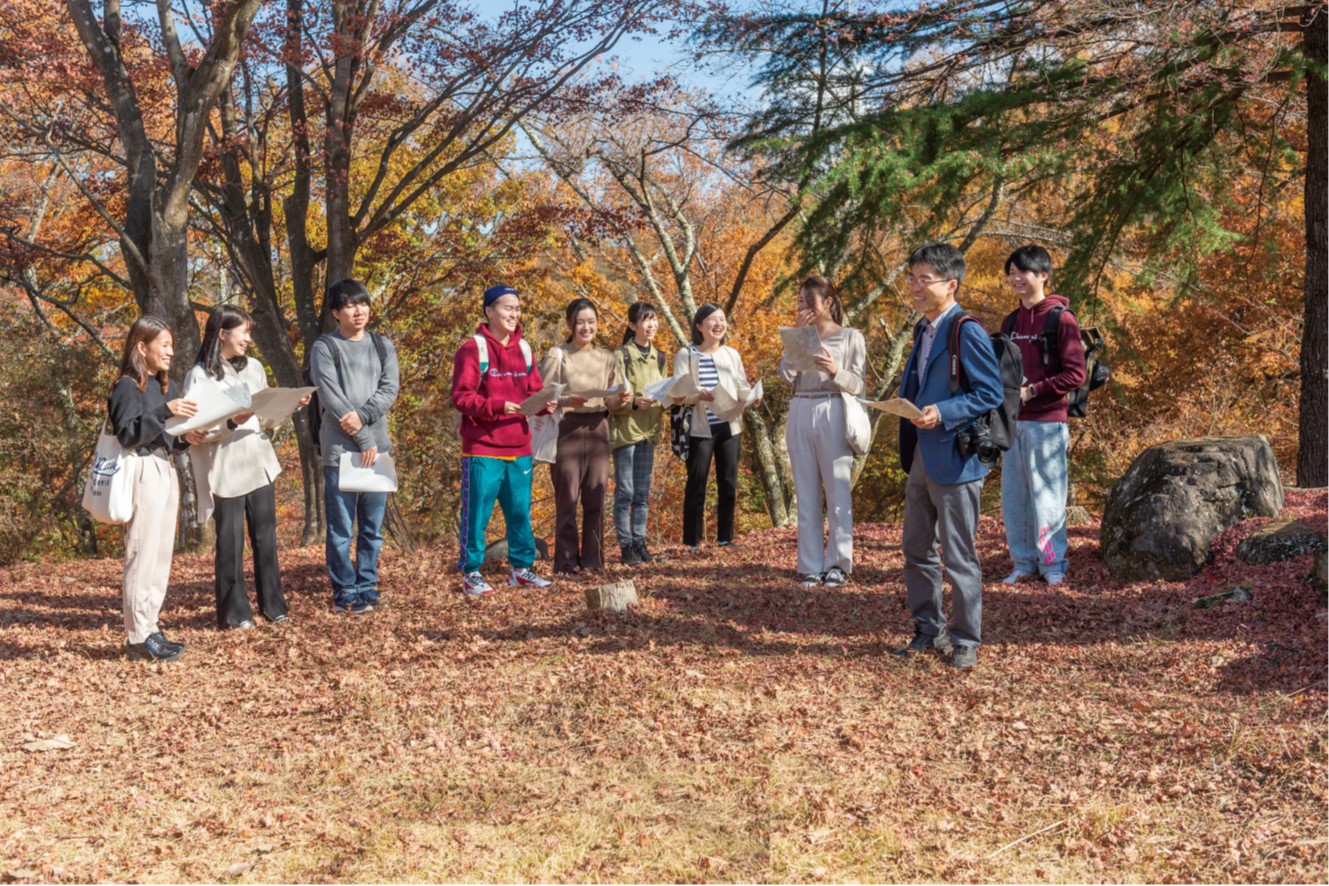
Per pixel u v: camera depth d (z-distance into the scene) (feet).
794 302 71.82
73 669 19.26
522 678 17.53
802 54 45.16
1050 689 16.08
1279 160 46.37
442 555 33.09
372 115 48.60
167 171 48.62
